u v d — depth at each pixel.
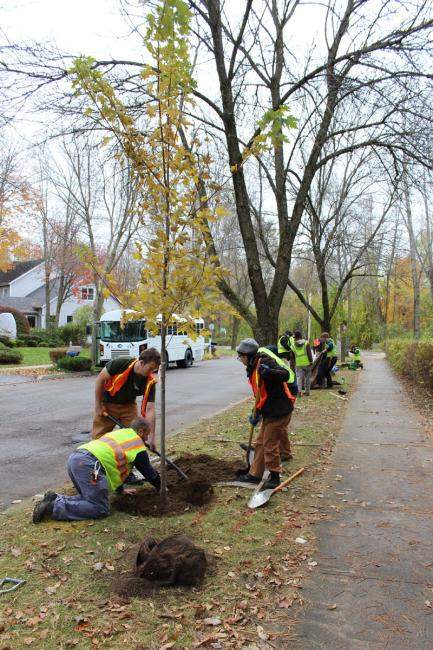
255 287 8.55
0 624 3.09
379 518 4.87
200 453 7.31
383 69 7.93
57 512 4.74
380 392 15.45
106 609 3.28
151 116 4.83
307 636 3.03
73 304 54.50
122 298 4.99
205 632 3.05
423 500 5.39
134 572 3.76
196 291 4.83
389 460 7.05
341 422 10.08
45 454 7.73
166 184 4.89
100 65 7.97
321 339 16.62
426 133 8.42
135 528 4.58
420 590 3.55
